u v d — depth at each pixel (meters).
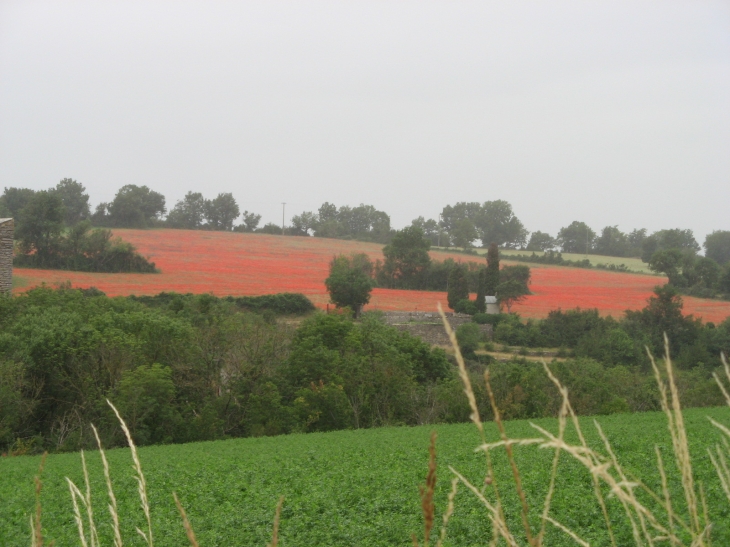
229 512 14.77
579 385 42.03
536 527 10.92
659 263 113.06
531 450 20.70
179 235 141.38
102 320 41.31
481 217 187.12
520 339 72.06
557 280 116.56
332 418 40.03
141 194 156.62
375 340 47.72
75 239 94.75
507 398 39.94
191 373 40.97
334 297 81.25
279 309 82.62
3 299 46.56
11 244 55.00
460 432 31.27
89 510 3.09
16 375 35.28
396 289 102.50
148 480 19.89
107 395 36.19
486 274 92.50
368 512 13.87
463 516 12.21
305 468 21.12
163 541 12.40
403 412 42.84
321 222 180.50
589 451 2.44
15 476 22.86
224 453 27.47
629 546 9.09
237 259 119.69
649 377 47.12
